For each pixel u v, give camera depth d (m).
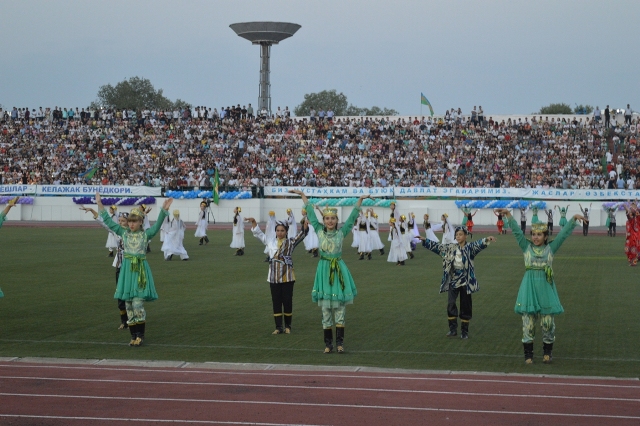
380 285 21.95
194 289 20.92
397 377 10.95
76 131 65.06
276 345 13.60
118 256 15.84
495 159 59.97
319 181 58.94
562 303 18.19
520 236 12.08
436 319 16.14
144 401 9.59
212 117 66.62
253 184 59.03
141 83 118.19
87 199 58.41
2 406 9.37
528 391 10.08
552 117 65.50
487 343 13.70
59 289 20.77
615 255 31.28
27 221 57.56
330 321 12.97
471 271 14.18
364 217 30.44
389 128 64.44
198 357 12.60
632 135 60.75
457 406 9.38
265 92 74.31
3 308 17.58
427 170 59.44
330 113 67.00
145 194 58.41
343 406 9.37
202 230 37.47
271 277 14.62
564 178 56.66
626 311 17.05
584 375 11.23
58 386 10.32
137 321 13.50
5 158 62.66
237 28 73.19
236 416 8.97
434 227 32.91
